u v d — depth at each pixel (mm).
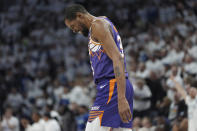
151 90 34250
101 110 10664
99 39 10453
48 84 47875
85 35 11406
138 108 32969
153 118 31938
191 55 39094
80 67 49594
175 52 40000
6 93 49562
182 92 25828
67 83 44562
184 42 42125
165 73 36656
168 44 43375
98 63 10789
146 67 40312
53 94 44125
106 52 10336
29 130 32375
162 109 31797
